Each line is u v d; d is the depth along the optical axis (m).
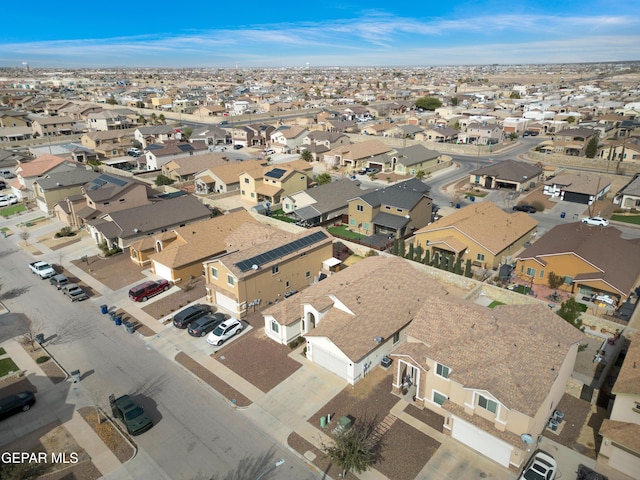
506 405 25.11
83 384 34.28
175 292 47.91
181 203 65.75
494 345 29.27
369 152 105.88
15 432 29.73
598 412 30.25
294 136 123.19
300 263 47.41
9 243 62.88
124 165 107.69
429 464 26.73
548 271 47.25
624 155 97.69
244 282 41.94
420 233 55.81
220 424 30.12
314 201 67.94
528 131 142.50
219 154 102.62
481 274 50.69
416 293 39.91
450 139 132.00
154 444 28.58
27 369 36.06
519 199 79.44
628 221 67.88
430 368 29.88
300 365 35.78
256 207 73.12
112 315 43.41
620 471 25.86
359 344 33.44
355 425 29.66
